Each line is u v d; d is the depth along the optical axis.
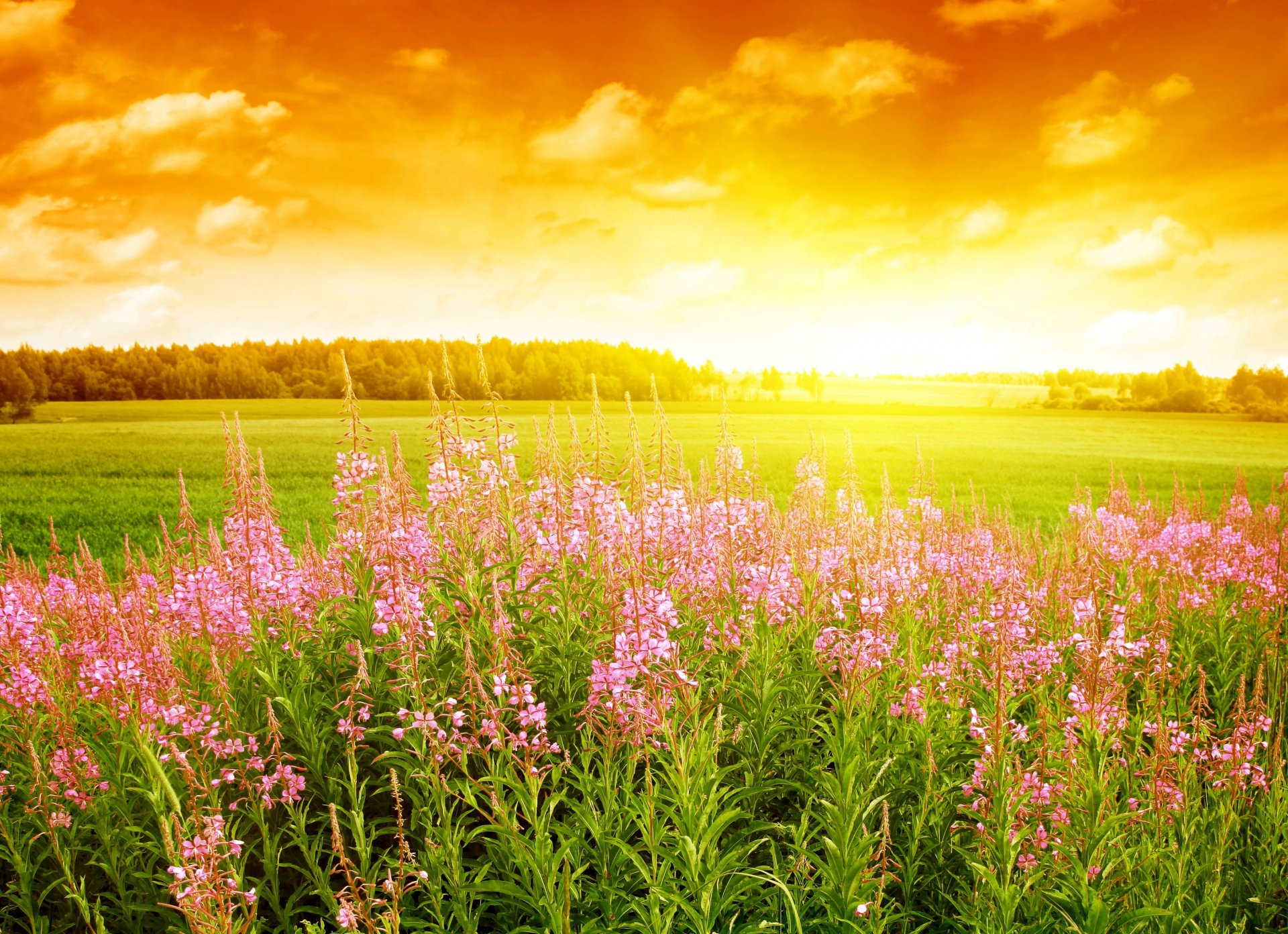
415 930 4.27
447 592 5.93
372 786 5.43
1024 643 6.55
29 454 47.00
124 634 5.18
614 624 4.97
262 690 5.68
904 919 4.57
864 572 6.60
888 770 5.24
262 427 62.19
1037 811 4.49
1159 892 4.45
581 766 5.29
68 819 4.73
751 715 5.69
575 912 4.27
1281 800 5.25
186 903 3.46
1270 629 7.68
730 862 4.03
